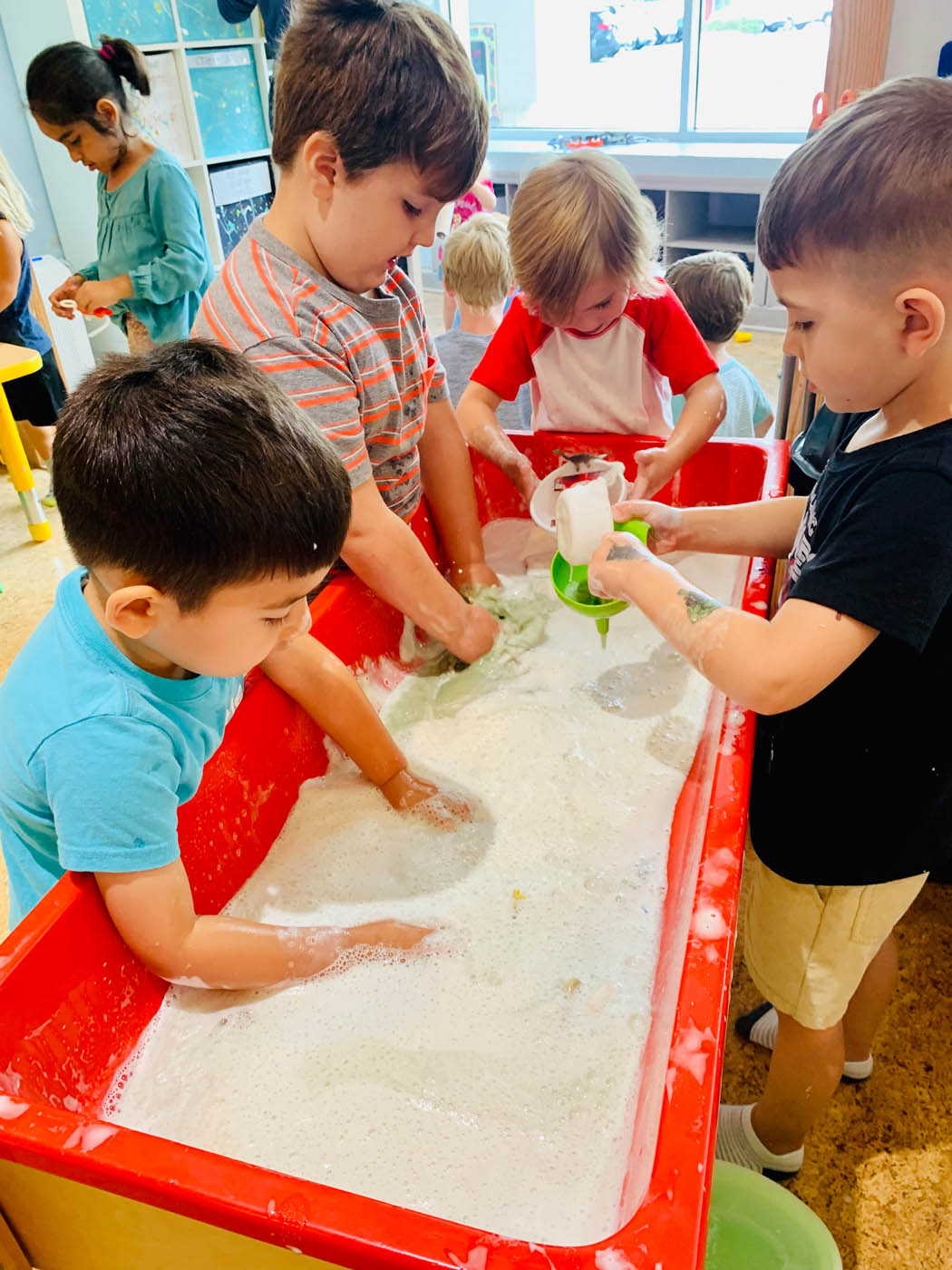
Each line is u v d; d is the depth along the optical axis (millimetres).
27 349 2598
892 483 709
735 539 1112
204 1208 510
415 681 1370
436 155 979
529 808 1111
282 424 728
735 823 780
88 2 3055
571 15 4164
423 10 999
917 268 673
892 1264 1010
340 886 1028
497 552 1614
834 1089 1036
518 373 1562
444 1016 872
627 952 926
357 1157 755
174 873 801
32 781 763
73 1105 758
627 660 1355
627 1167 700
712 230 4129
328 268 1107
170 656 758
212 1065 835
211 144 3664
